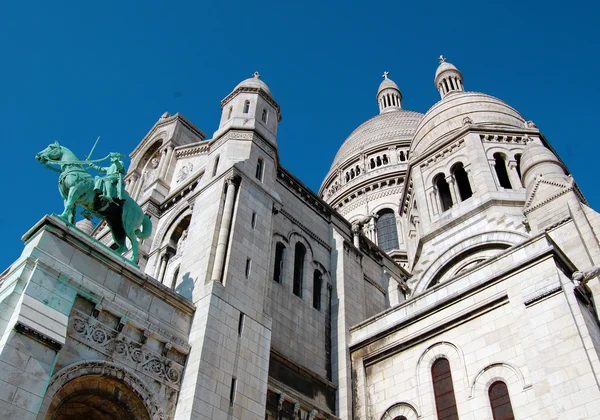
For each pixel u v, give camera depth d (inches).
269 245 1179.9
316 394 1108.5
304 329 1210.0
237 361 943.0
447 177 1715.1
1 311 730.2
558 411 806.5
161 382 852.6
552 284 919.0
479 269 1063.6
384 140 2871.6
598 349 853.2
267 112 1451.8
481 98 1923.0
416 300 1147.9
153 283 922.1
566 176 1277.1
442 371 1020.5
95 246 871.7
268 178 1305.4
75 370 758.5
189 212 1294.3
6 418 652.1
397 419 1040.2
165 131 1802.4
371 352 1165.1
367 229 2433.6
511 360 924.0
